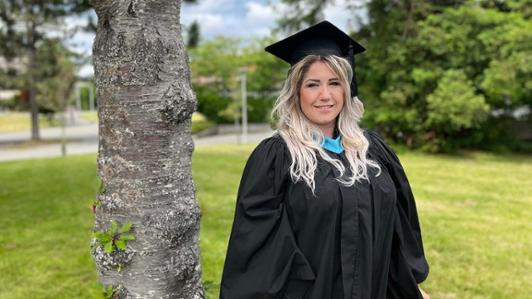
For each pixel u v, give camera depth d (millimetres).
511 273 4074
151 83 1726
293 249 1679
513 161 12141
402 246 1922
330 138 1843
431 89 13383
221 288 1736
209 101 24781
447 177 9227
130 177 1760
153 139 1755
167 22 1763
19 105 22984
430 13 13961
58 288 3717
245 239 1707
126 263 1796
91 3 1729
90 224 5629
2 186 8430
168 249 1813
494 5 14359
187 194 1866
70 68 20469
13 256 4469
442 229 5383
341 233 1694
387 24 14242
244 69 19984
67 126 32750
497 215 6137
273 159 1758
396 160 2023
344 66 1776
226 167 10203
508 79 11555
